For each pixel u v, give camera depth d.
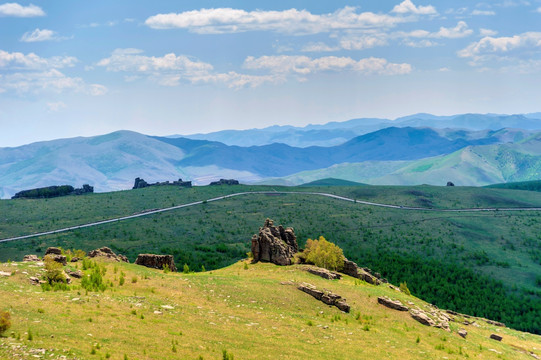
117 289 73.12
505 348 83.06
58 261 81.81
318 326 71.38
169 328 58.53
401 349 67.19
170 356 49.84
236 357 53.38
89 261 85.75
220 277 91.75
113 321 56.69
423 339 75.31
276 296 82.81
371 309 86.50
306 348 60.62
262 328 65.94
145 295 72.06
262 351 56.88
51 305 57.88
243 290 83.19
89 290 69.44
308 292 87.12
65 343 46.91
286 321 71.44
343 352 61.53
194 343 55.12
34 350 43.28
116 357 46.66
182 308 68.25
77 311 57.53
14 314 52.00
